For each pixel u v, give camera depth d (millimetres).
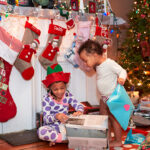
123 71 1666
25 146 1668
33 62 2121
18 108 2070
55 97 1891
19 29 2041
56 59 2221
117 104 1576
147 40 3523
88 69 2307
